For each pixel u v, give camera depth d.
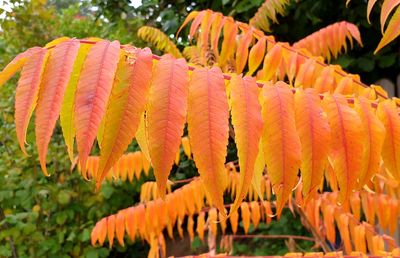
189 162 3.91
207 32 1.48
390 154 0.80
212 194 0.60
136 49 0.64
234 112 0.64
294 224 3.75
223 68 1.91
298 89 0.71
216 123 0.61
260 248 3.86
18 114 0.61
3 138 3.71
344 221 1.62
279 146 0.66
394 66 3.26
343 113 0.72
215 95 0.62
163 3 4.02
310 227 1.97
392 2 0.78
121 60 0.63
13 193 3.72
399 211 1.61
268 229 3.95
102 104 0.58
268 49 1.42
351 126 0.71
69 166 3.74
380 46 0.81
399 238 2.85
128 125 0.59
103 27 5.15
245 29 1.46
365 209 1.63
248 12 3.27
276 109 0.67
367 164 0.76
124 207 4.05
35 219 3.69
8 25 4.29
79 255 3.87
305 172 0.68
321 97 0.75
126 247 4.29
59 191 3.67
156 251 1.90
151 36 2.50
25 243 3.66
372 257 1.09
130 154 2.01
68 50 0.64
